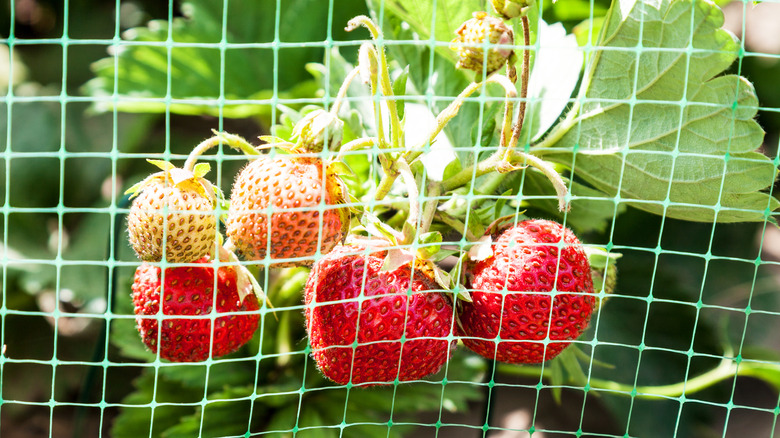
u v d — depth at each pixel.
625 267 0.57
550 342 0.40
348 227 0.39
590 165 0.44
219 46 0.39
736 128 0.41
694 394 0.58
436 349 0.40
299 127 0.39
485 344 0.40
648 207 0.44
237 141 0.39
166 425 0.50
